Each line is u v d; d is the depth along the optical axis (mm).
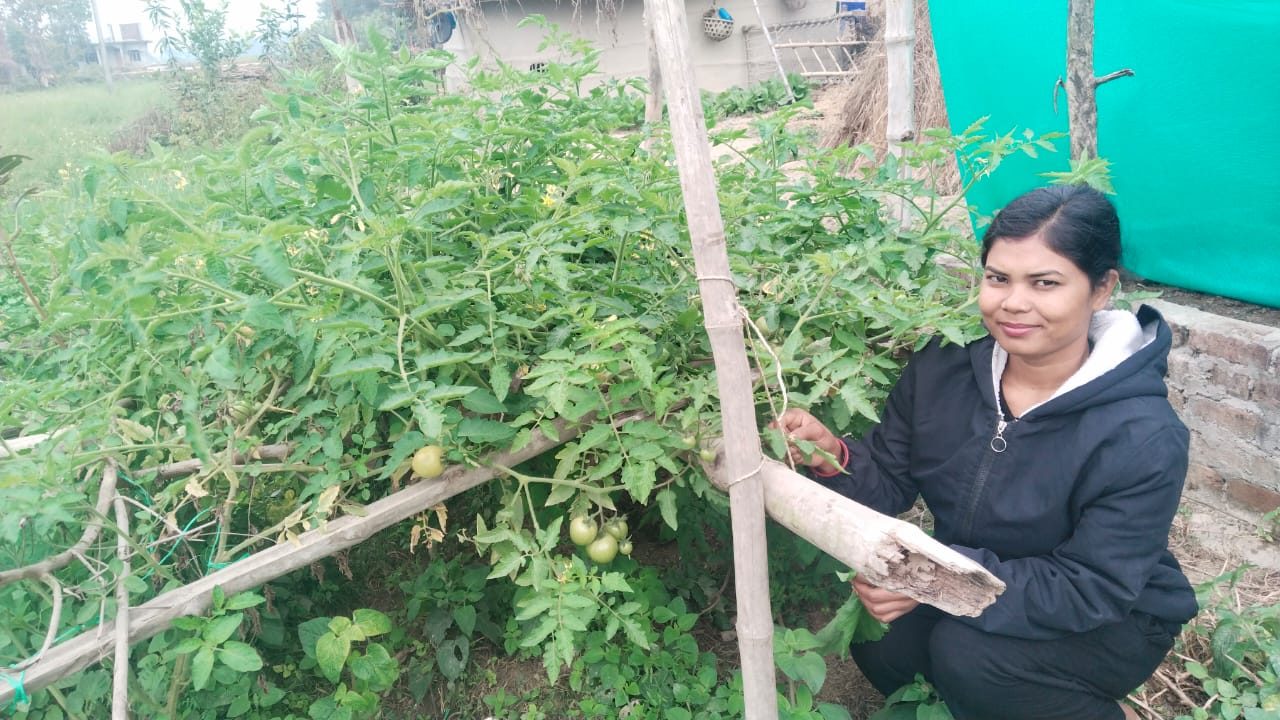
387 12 13602
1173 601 1977
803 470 2174
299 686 2441
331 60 13602
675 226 2131
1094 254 1718
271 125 2090
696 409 1902
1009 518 1956
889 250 2102
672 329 2230
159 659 2010
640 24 13180
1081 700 1998
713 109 2670
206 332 1887
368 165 2230
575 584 1894
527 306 2131
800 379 2275
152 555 1939
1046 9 3695
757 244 2318
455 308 2078
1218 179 3395
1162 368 1875
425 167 2168
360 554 2787
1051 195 1732
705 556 2908
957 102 4367
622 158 2525
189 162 2361
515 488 2330
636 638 1938
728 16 13742
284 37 13953
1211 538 3115
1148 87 3486
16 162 2521
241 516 2477
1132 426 1778
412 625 2613
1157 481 1755
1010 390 1980
